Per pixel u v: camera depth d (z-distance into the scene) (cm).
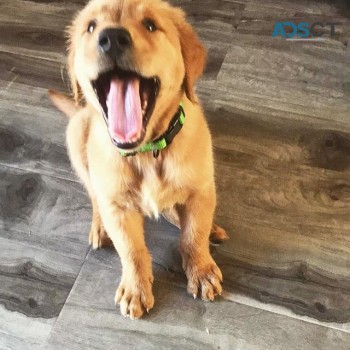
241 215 65
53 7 92
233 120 74
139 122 47
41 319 58
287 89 77
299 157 69
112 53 43
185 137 51
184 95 51
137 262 57
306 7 87
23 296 60
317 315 56
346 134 71
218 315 57
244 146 71
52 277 61
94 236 62
